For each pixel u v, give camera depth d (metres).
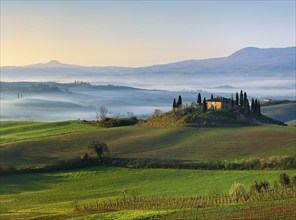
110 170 104.81
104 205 70.56
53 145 128.88
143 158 110.38
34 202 80.38
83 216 57.62
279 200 59.06
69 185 94.94
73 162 109.19
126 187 89.38
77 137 139.12
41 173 105.56
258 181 80.88
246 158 103.62
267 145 119.06
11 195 87.50
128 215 55.28
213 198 67.44
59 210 69.00
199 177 92.25
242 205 56.47
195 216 51.53
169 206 65.06
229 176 90.25
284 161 94.00
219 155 110.25
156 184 89.69
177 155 112.56
